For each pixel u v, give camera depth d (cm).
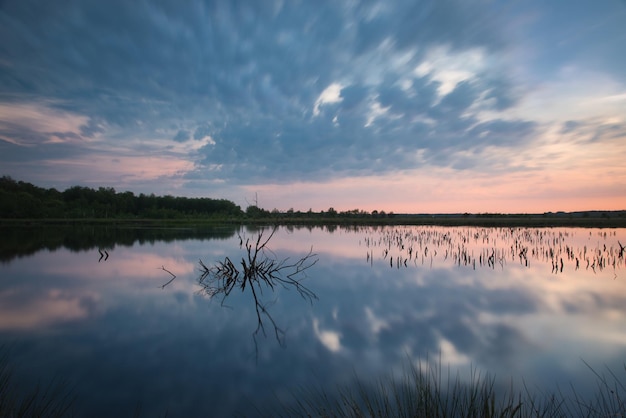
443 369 666
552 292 1292
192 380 634
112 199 9362
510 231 4175
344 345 800
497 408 498
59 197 8725
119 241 3144
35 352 768
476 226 5456
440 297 1228
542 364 691
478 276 1590
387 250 2492
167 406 545
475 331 886
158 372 668
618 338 835
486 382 603
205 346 801
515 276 1586
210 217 8425
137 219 7512
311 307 1120
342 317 1012
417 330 896
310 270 1770
